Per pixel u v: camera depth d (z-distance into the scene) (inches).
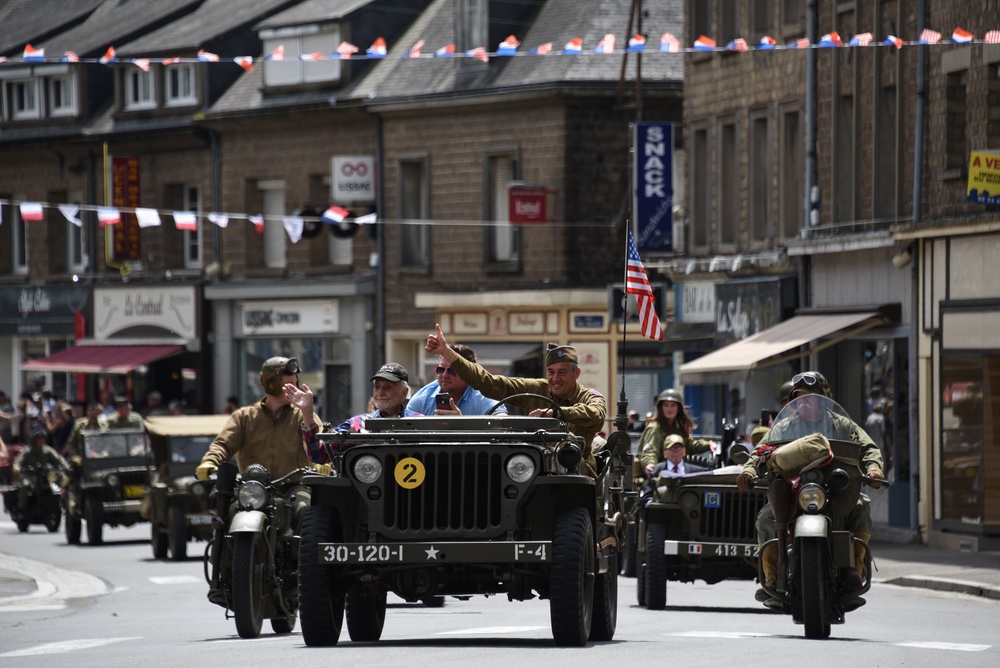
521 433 1009.5
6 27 5191.9
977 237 2342.5
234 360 4377.5
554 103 3671.3
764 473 1187.9
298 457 1236.5
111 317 4596.5
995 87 2362.2
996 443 2300.7
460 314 3878.0
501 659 935.7
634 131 3201.3
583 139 3668.8
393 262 3998.5
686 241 3339.1
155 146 4461.1
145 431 2486.5
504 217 3821.4
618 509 1195.3
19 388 4933.6
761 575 1194.0
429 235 3922.2
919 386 2475.4
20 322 4820.4
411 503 1002.1
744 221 3110.2
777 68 2994.6
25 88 4793.3
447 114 3858.3
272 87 4175.7
